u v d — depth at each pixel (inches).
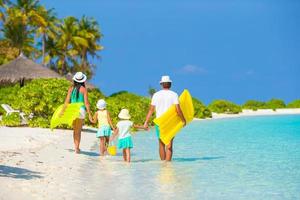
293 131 973.2
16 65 1357.0
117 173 366.6
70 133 704.4
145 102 1241.4
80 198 269.4
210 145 641.0
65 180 322.0
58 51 2471.7
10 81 1301.7
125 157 444.5
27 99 794.2
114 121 881.5
